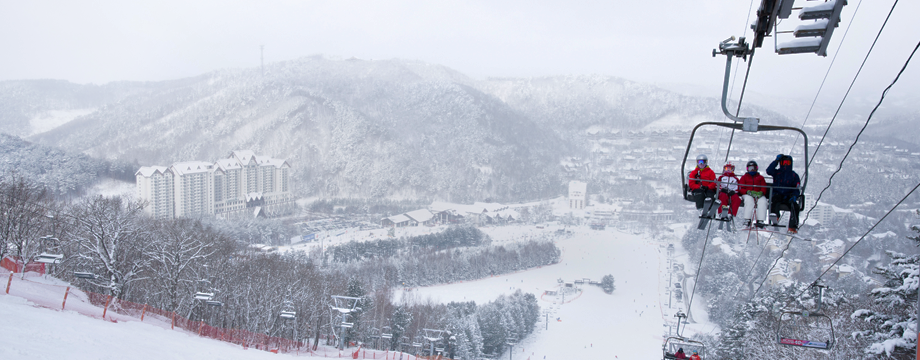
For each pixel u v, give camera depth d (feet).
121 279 164.76
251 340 181.57
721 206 47.62
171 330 134.92
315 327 216.54
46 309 101.81
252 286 200.03
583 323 378.73
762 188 46.34
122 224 174.40
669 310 410.93
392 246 547.49
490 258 514.68
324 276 315.37
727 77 35.78
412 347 258.78
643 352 326.65
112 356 65.26
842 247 479.82
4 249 157.17
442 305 320.50
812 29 31.04
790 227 45.27
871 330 105.29
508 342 311.27
